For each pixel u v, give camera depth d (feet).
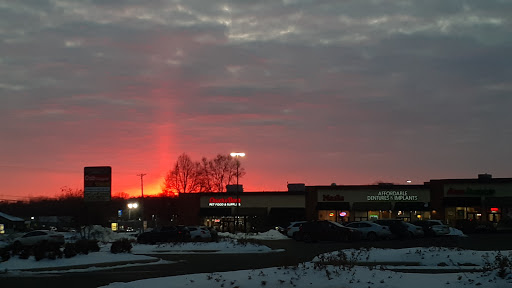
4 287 55.42
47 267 75.61
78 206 184.14
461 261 67.72
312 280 47.98
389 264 70.03
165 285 49.49
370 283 46.39
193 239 142.31
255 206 234.17
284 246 115.96
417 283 46.50
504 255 65.92
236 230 213.05
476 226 181.16
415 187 217.97
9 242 138.31
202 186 324.80
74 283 57.77
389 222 134.72
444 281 47.21
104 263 80.43
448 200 212.02
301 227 131.64
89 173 163.32
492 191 207.41
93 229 172.65
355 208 221.25
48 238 138.82
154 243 134.10
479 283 45.42
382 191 220.84
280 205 231.71
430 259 70.23
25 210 422.82
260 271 52.70
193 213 239.91
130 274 65.62
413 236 135.23
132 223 294.25
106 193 162.61
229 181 331.36
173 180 320.70
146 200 365.81
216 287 47.62
